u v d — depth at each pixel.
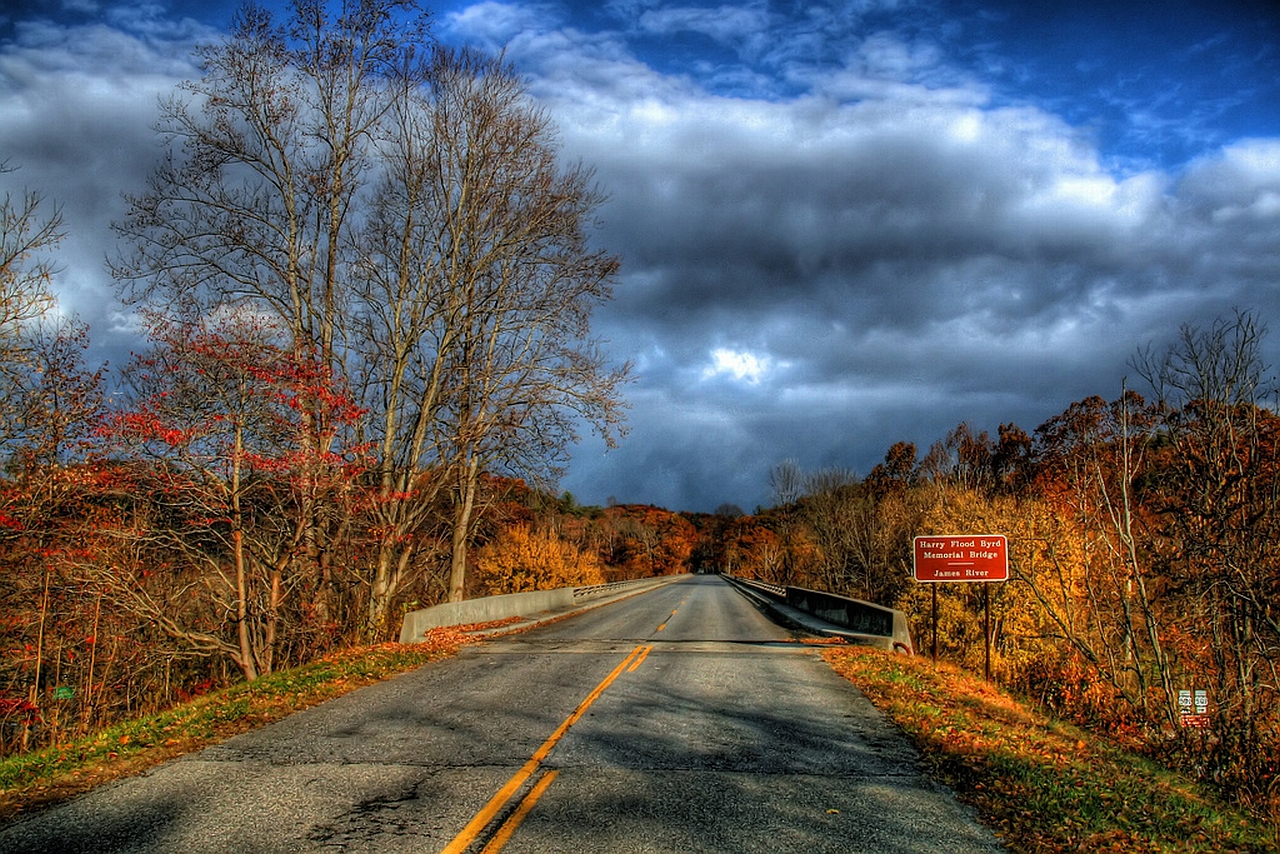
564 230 25.77
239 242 21.72
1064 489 29.23
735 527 138.50
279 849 5.62
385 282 24.38
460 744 8.78
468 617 22.75
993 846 5.86
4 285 15.73
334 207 23.16
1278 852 6.66
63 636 17.28
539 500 28.03
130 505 18.02
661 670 14.39
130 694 19.52
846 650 17.53
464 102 25.23
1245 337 15.91
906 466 66.50
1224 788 11.58
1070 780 7.82
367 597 23.47
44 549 16.27
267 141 22.50
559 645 18.52
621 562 116.88
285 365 17.56
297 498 18.45
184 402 16.84
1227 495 15.27
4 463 16.14
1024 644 25.30
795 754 8.46
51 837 5.88
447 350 24.88
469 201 25.33
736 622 27.98
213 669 21.50
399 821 6.20
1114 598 22.48
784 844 5.78
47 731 17.00
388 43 23.22
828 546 54.72
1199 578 15.23
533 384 25.20
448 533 27.31
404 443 24.55
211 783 7.27
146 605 17.44
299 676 13.38
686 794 6.96
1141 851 6.05
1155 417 19.94
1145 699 18.17
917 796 7.04
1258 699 14.06
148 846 5.68
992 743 9.23
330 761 8.05
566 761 8.05
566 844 5.72
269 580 18.80
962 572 15.98
